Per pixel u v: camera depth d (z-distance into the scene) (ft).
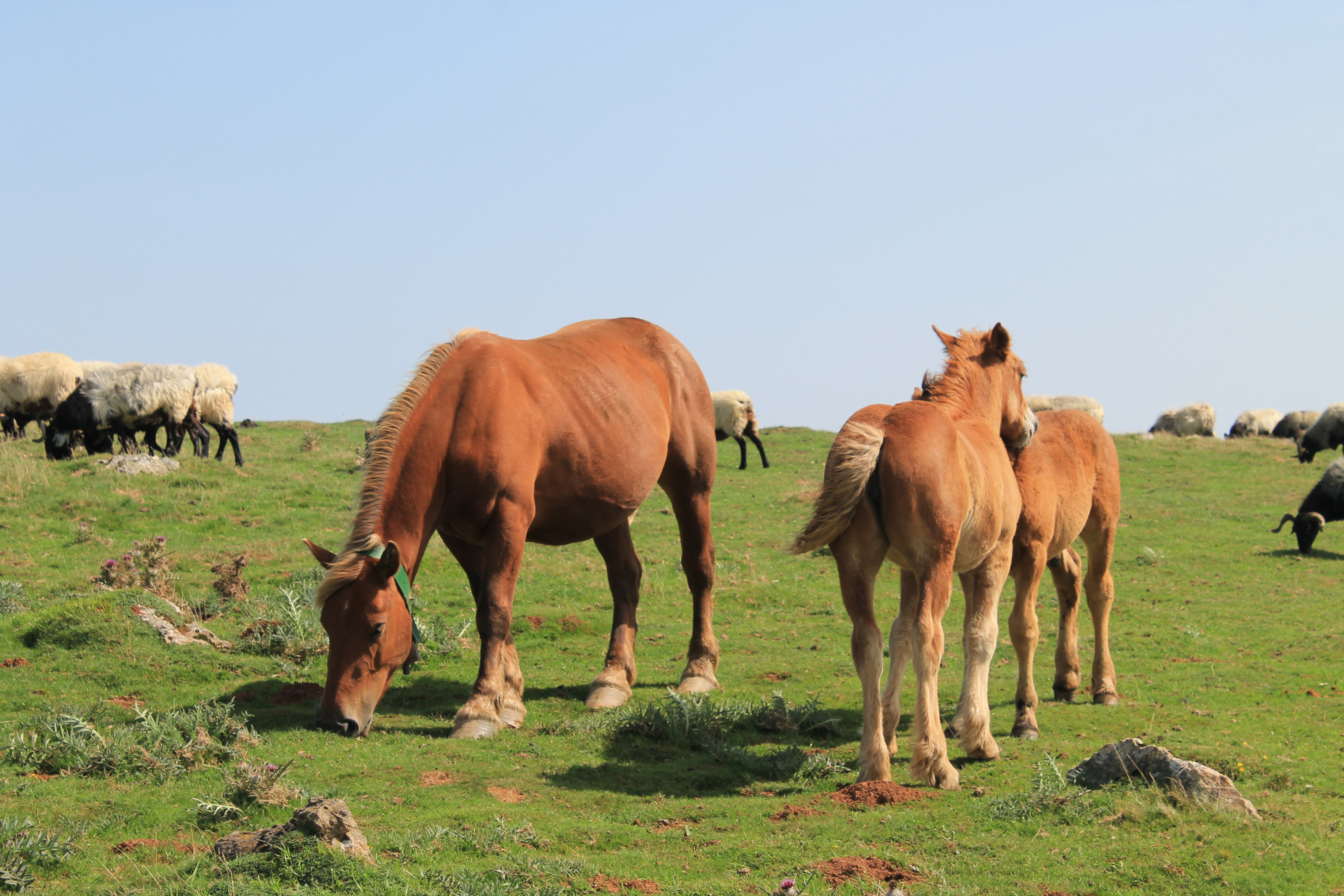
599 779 21.07
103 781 19.49
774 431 107.34
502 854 15.70
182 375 71.87
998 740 24.45
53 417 72.84
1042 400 119.75
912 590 21.30
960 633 40.98
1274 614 43.91
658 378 30.99
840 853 16.40
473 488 24.70
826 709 27.91
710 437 32.27
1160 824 17.21
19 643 29.60
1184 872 15.35
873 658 19.75
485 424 24.66
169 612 32.01
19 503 53.36
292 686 27.48
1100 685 29.19
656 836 17.37
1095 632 29.58
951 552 19.44
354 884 13.69
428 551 46.50
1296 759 22.40
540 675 31.78
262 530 51.26
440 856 15.62
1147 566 53.31
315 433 92.84
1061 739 24.45
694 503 31.81
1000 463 21.67
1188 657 36.63
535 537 28.32
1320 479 74.84
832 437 102.68
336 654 23.44
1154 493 74.28
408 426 24.31
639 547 54.03
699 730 24.36
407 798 19.03
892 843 16.97
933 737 19.86
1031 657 25.11
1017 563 25.26
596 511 27.81
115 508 53.06
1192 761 20.13
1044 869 15.66
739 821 18.26
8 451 72.13
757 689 30.96
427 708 27.30
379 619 23.40
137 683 26.94
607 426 27.43
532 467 25.53
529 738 24.13
